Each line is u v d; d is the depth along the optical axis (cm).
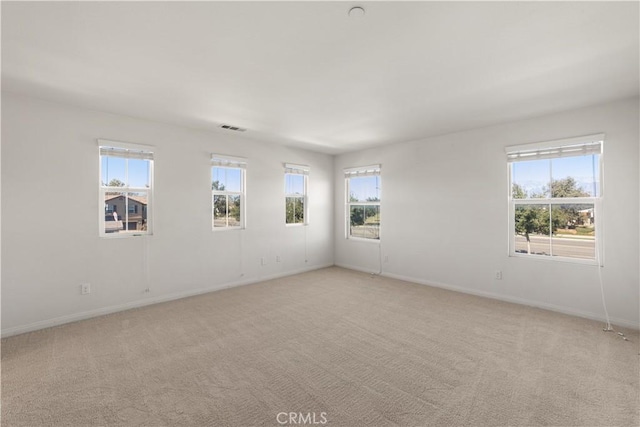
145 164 408
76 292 350
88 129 357
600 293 347
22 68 255
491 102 339
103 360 258
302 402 204
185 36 208
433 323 339
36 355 267
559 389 216
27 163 320
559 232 381
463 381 227
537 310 382
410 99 330
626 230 331
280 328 326
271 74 268
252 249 521
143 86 293
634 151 324
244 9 178
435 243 497
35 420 186
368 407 199
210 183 467
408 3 173
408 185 533
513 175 419
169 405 200
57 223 338
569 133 365
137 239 396
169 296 424
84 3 171
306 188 616
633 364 250
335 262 669
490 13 183
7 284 310
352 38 211
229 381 228
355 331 318
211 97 322
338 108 359
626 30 201
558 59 242
